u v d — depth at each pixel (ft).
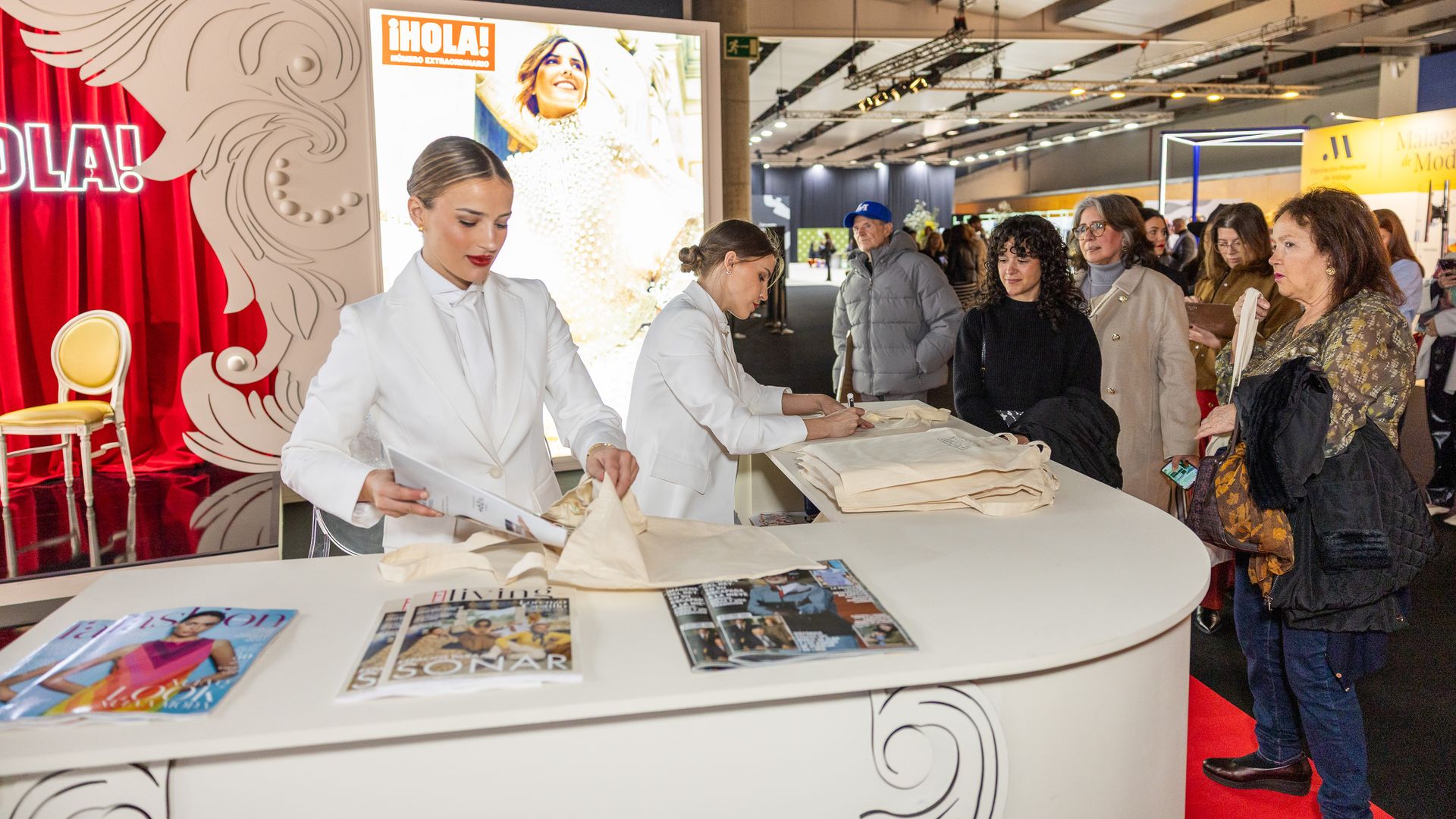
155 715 3.04
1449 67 34.88
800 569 4.28
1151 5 32.81
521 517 4.12
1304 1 32.24
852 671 3.34
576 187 15.08
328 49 13.46
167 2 12.59
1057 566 4.41
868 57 42.96
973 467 5.44
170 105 12.84
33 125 15.39
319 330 14.11
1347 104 45.44
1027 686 3.70
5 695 3.15
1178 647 4.25
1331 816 6.11
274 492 14.67
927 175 93.09
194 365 13.74
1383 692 8.67
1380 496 5.43
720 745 3.45
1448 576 11.53
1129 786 4.06
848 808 3.60
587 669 3.39
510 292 5.64
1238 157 54.44
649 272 15.74
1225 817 6.64
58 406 13.93
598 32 14.83
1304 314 6.16
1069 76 49.37
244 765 3.13
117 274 16.57
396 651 3.43
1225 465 5.80
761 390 7.72
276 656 3.53
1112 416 7.30
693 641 3.54
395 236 14.32
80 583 11.27
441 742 3.24
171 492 15.06
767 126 63.21
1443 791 7.04
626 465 4.85
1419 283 15.53
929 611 3.87
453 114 14.26
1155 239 13.92
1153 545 4.71
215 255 16.60
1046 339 7.91
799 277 86.89
